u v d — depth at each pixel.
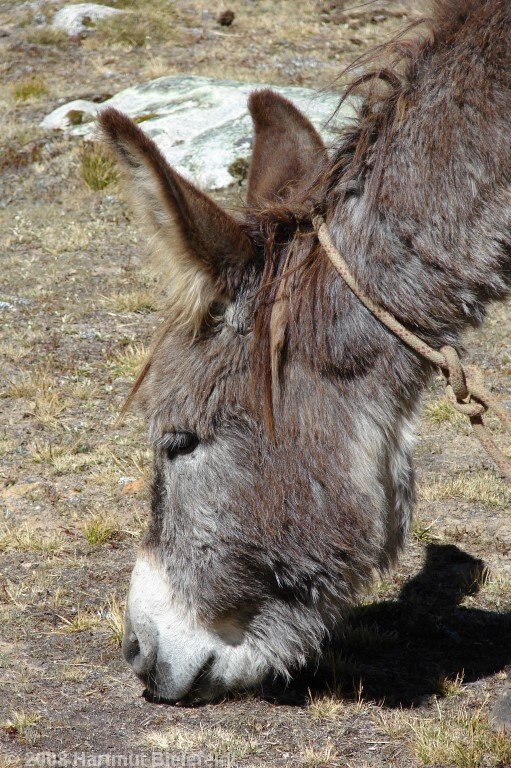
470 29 3.61
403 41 3.80
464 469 6.88
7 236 12.30
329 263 3.61
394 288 3.52
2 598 5.09
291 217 3.70
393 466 3.77
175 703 4.13
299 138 4.38
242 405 3.57
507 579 5.39
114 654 4.59
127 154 3.15
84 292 10.44
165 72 18.89
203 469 3.63
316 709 4.05
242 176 13.15
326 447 3.55
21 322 9.52
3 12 23.12
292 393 3.56
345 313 3.56
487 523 6.10
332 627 4.04
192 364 3.61
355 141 3.75
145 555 3.88
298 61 19.86
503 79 3.49
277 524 3.58
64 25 21.89
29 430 7.36
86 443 7.18
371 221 3.56
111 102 16.16
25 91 17.98
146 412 3.72
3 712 4.05
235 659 3.81
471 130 3.47
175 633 3.77
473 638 4.82
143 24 21.94
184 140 13.86
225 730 3.91
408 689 4.31
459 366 3.51
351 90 3.82
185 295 3.47
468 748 3.72
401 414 3.74
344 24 22.34
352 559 3.67
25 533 5.80
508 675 4.33
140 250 11.80
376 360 3.57
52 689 4.26
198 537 3.68
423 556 5.70
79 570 5.44
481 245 3.49
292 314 3.57
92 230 12.48
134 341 9.14
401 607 5.13
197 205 3.30
